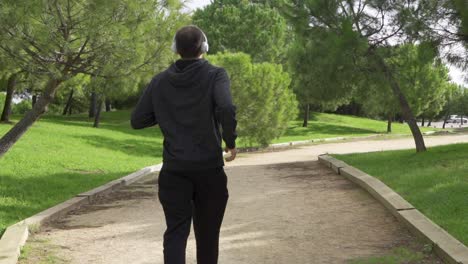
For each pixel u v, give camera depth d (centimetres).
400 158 1196
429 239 480
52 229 653
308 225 622
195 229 326
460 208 584
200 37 319
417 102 3847
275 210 734
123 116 4200
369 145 2686
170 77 312
